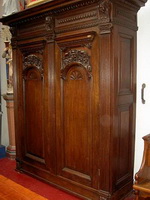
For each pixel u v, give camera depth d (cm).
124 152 227
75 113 229
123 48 212
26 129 288
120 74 209
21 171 299
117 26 199
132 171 245
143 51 233
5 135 400
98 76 206
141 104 240
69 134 237
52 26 235
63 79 234
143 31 231
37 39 257
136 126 246
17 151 303
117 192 218
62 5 217
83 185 228
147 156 200
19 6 318
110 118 201
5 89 388
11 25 286
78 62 217
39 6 233
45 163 264
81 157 229
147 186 182
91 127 216
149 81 233
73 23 220
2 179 180
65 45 225
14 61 289
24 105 285
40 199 152
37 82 263
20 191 162
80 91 222
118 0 195
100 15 196
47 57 246
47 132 257
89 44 206
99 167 213
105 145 206
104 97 202
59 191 249
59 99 240
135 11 225
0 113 387
